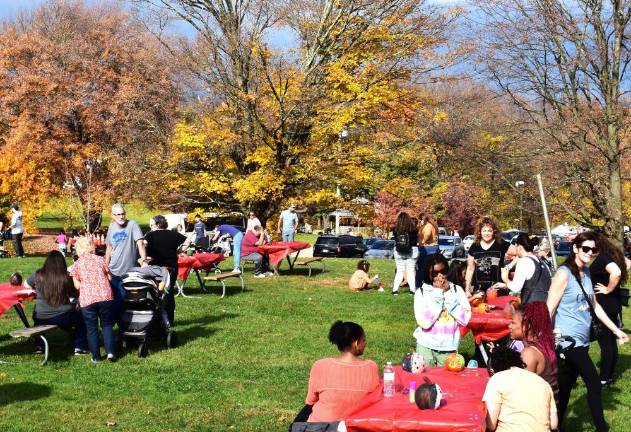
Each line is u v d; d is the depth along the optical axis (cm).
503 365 581
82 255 1073
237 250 2020
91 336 1064
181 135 2983
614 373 1063
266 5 3069
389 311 1537
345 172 2973
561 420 777
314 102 2962
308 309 1536
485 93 3222
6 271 2045
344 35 3083
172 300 1258
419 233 1770
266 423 812
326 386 646
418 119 3281
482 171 3816
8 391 911
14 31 5641
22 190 4503
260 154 2927
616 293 937
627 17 2555
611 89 2584
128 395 912
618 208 2594
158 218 1252
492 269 1137
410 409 571
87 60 4847
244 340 1235
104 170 4556
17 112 5022
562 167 2648
